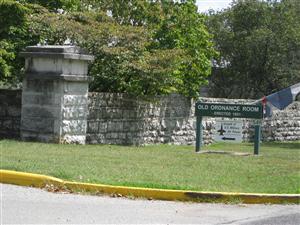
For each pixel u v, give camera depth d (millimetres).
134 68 18328
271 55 39781
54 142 15352
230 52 41281
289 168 12578
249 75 41125
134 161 12281
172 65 18922
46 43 18141
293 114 29453
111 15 20781
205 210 8641
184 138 22484
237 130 16062
